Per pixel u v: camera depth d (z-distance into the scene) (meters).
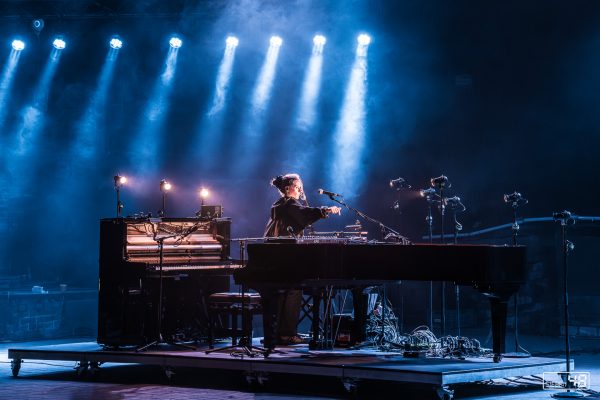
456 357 8.58
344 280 8.66
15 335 14.61
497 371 7.77
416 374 7.44
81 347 9.69
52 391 8.34
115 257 9.55
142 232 10.05
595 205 16.16
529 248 14.48
